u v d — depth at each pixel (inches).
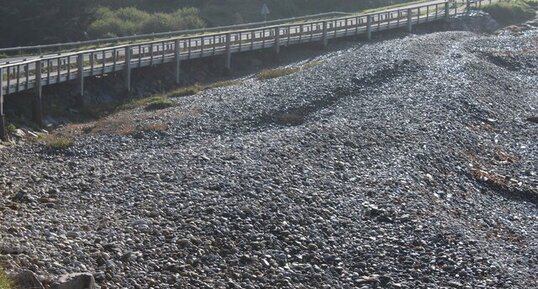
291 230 1450.5
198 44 3503.9
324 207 1579.7
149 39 3951.8
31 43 3929.6
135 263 1246.3
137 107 2719.0
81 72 2719.0
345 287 1286.9
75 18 4151.1
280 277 1284.4
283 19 4670.3
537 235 1635.1
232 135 2226.9
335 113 2440.9
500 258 1448.1
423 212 1621.6
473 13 4972.9
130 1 4803.2
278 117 2410.2
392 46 3595.0
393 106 2503.7
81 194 1589.6
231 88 2915.8
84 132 2354.8
